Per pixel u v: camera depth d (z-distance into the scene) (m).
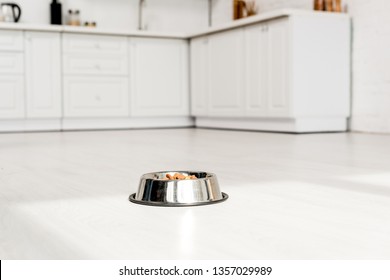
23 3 5.19
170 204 1.23
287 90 4.12
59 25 4.81
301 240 0.93
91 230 1.02
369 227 1.02
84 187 1.54
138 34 5.15
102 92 5.06
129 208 1.22
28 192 1.47
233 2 5.39
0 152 2.67
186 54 5.48
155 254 0.85
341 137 3.66
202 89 5.26
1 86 4.64
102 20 5.59
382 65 4.05
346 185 1.54
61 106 4.88
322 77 4.21
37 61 4.77
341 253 0.85
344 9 4.40
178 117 5.54
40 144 3.20
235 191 1.44
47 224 1.08
